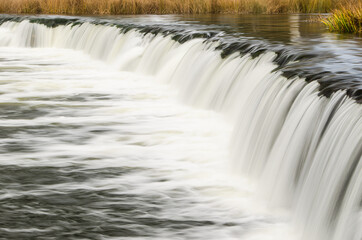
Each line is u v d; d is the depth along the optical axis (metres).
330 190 6.88
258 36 15.45
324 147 7.45
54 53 23.67
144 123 12.33
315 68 9.92
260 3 29.52
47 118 12.79
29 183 8.85
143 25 20.20
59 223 7.48
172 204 8.09
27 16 28.80
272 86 9.88
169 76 15.91
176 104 14.05
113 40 20.88
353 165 6.62
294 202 7.83
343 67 9.93
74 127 12.02
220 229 7.36
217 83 12.93
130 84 16.62
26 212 7.80
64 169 9.46
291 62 11.20
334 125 7.45
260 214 7.81
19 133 11.56
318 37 15.12
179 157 10.16
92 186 8.73
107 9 31.27
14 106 13.94
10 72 19.20
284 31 17.22
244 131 10.08
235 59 12.79
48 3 32.28
